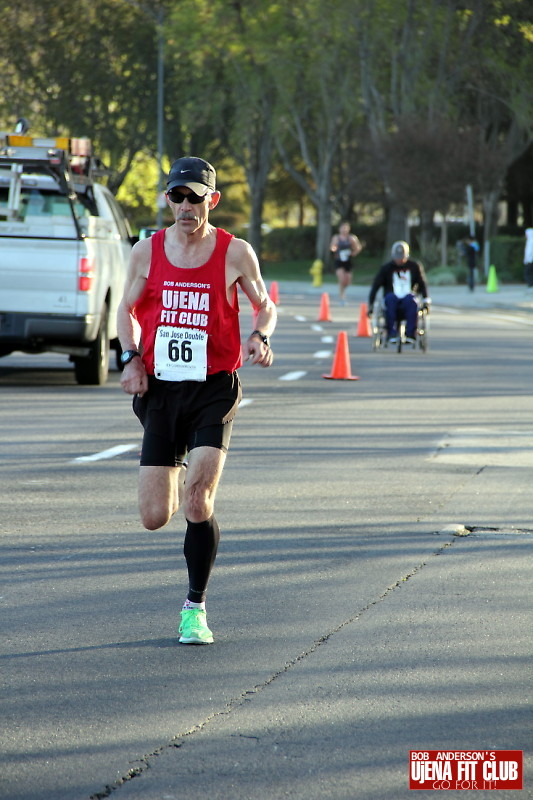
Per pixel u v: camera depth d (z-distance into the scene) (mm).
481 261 160750
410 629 18156
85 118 190125
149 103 190625
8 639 17438
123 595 19859
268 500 27703
